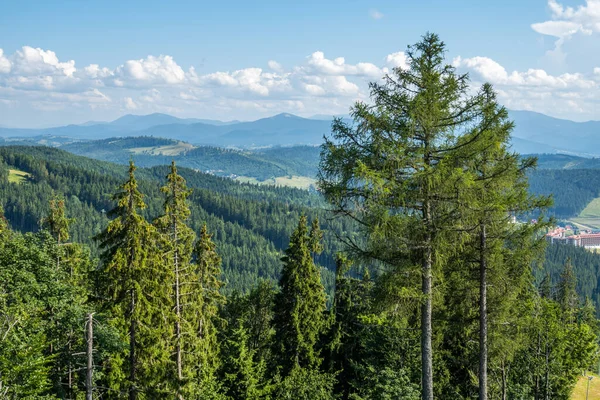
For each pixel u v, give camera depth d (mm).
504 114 15906
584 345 36312
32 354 20250
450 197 16125
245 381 32344
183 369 28062
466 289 20547
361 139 16453
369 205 15625
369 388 33031
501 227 18531
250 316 51312
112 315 22297
